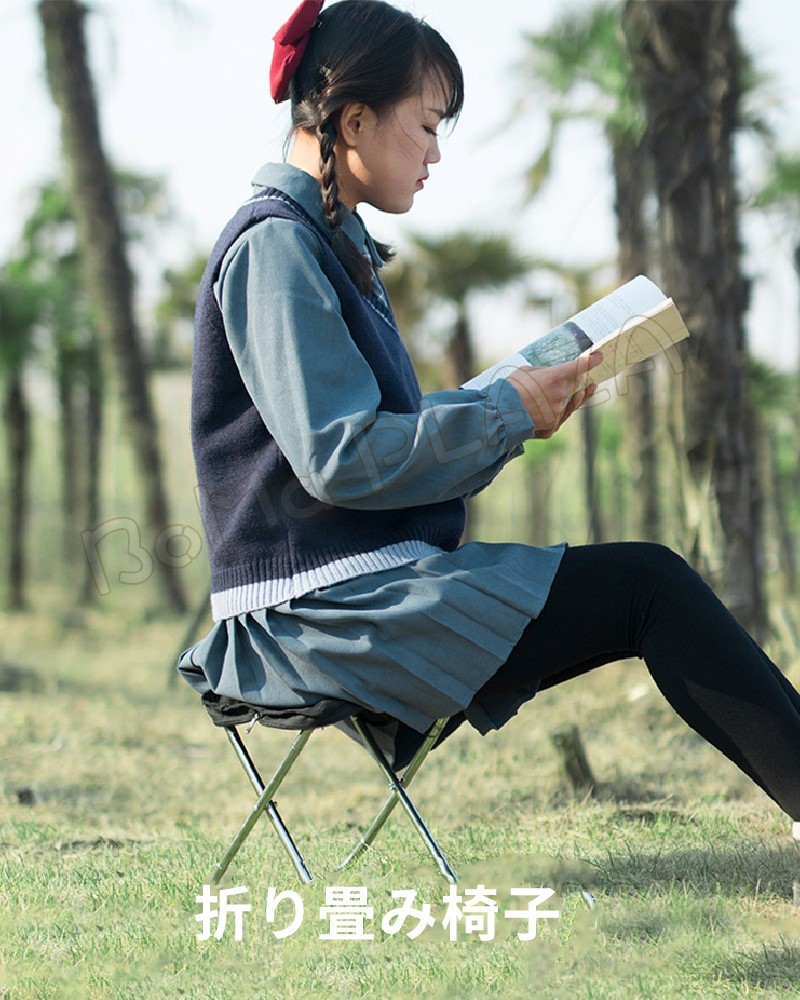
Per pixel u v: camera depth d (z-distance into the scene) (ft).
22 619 54.95
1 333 69.82
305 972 8.07
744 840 11.14
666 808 13.08
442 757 17.48
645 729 19.19
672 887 9.45
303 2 8.13
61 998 7.73
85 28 47.98
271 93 8.38
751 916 8.86
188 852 11.32
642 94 21.67
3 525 101.40
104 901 9.72
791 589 67.62
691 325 21.43
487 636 7.80
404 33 8.10
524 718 20.17
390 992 7.65
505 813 13.46
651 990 7.55
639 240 42.96
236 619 8.15
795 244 48.19
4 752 19.03
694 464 21.67
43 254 73.41
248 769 9.20
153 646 43.73
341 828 12.69
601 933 8.57
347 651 7.78
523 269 58.65
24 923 9.17
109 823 14.19
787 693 8.13
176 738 20.84
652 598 7.96
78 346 75.25
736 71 22.17
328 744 19.86
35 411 87.04
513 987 7.68
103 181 50.24
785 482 93.71
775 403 64.23
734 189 22.77
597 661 8.54
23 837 12.80
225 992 7.77
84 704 25.17
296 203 8.05
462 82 8.42
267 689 8.10
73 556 81.76
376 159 8.19
